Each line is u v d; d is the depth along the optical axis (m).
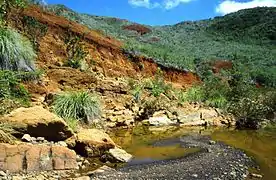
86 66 22.02
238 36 60.12
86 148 11.45
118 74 25.38
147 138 15.25
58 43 23.02
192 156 12.55
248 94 25.33
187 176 10.27
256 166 12.15
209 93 25.28
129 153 12.55
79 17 37.50
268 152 14.41
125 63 28.56
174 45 50.19
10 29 15.91
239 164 12.08
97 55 26.48
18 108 11.53
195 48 51.22
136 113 18.78
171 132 16.98
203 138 16.06
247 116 20.16
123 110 18.12
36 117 10.98
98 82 19.50
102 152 11.66
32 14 23.59
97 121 15.38
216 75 34.91
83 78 18.70
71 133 11.66
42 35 21.52
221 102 23.42
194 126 19.23
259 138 17.27
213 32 63.00
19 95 13.76
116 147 12.25
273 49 53.28
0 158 9.05
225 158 12.59
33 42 20.05
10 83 13.75
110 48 28.33
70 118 13.92
